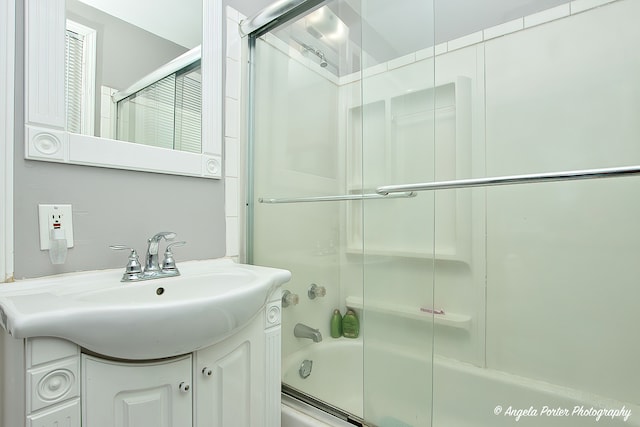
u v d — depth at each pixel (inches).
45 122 31.9
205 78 47.4
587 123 44.8
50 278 31.7
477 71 53.5
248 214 53.0
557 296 47.4
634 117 41.7
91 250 35.1
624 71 42.3
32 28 31.5
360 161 66.4
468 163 54.2
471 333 54.6
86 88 35.8
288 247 57.9
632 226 42.2
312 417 41.2
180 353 26.4
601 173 28.6
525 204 49.9
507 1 50.9
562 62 46.5
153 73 42.0
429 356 35.9
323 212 65.2
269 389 35.9
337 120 68.9
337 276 67.6
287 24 54.7
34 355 20.6
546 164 47.8
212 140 47.9
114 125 38.0
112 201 37.0
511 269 51.2
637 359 41.8
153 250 36.5
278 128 57.4
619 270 43.1
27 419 20.2
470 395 52.6
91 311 21.8
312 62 63.7
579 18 45.2
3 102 29.5
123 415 24.6
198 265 44.1
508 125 50.8
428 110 40.3
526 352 49.8
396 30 43.4
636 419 40.3
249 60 53.8
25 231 30.6
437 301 58.2
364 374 40.0
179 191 44.0
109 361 24.1
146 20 41.6
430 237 37.8
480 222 53.8
